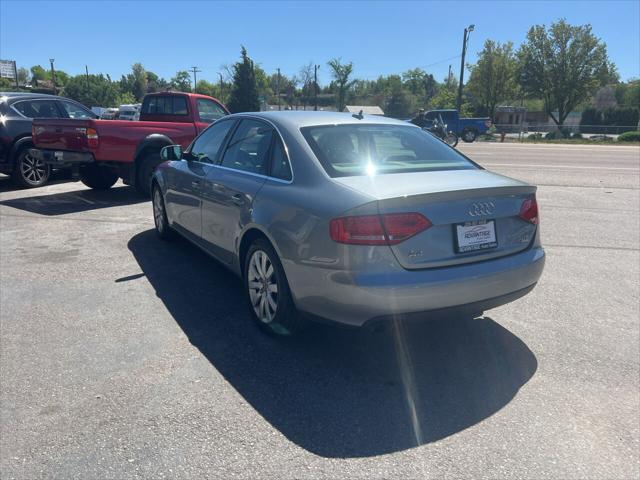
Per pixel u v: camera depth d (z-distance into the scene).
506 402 3.07
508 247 3.43
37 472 2.44
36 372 3.32
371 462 2.53
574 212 8.70
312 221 3.21
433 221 3.09
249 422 2.83
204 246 4.94
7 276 5.13
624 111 55.50
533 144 33.12
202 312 4.30
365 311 3.02
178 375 3.30
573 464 2.53
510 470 2.48
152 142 8.55
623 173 14.45
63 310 4.31
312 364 3.48
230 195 4.18
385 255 2.99
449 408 3.00
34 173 10.34
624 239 6.94
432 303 3.07
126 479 2.40
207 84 98.75
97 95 85.31
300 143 3.73
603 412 2.98
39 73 129.00
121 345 3.70
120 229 7.05
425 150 4.05
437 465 2.51
